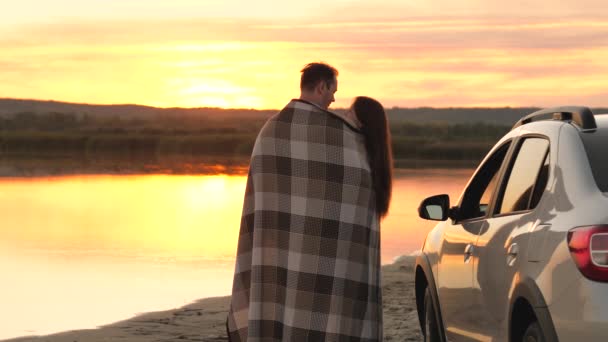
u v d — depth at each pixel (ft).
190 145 305.12
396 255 53.72
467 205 22.65
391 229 67.41
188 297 40.09
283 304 19.34
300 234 19.21
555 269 15.80
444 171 167.63
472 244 20.67
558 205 16.71
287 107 19.48
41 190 110.42
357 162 19.27
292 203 19.27
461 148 281.13
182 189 113.29
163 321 34.45
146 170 165.78
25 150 342.64
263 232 19.43
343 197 19.20
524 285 16.80
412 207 84.58
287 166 19.29
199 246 58.29
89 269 48.42
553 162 17.71
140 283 43.91
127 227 69.92
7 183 123.65
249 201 19.72
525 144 19.79
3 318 35.32
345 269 19.27
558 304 15.62
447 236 22.88
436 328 24.30
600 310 14.70
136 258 52.65
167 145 320.91
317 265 19.16
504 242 18.45
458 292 21.43
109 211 84.07
